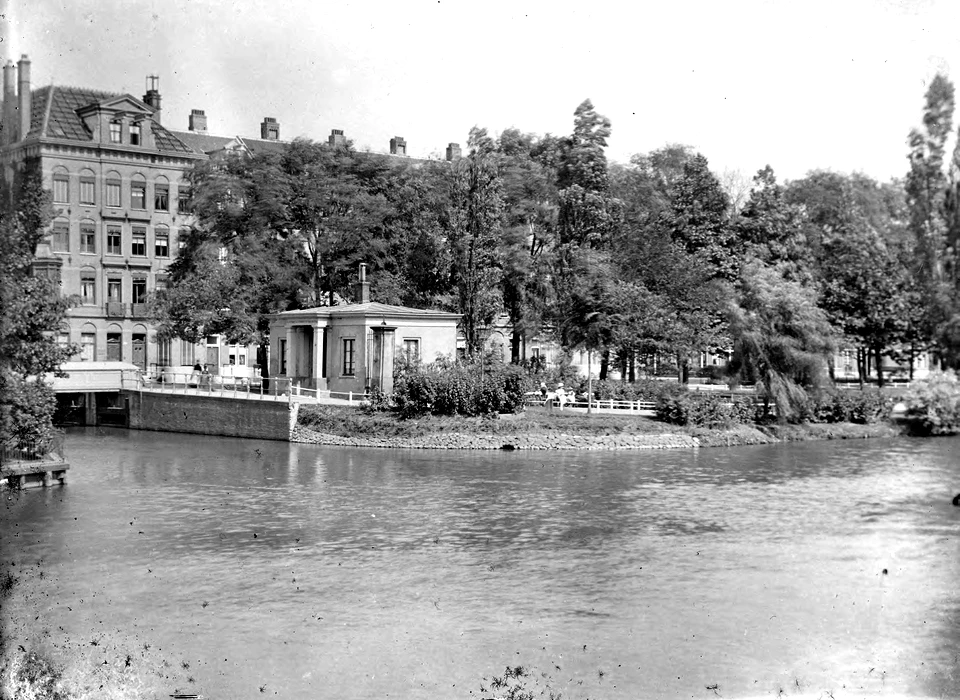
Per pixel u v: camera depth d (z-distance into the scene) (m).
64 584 28.38
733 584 28.98
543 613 26.23
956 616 26.12
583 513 38.94
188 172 82.00
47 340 42.78
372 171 84.25
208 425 68.81
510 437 59.62
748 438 64.19
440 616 25.89
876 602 27.30
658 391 70.81
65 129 87.19
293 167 80.38
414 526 36.28
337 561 31.12
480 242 72.69
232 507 39.66
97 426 75.38
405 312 66.25
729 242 84.75
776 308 68.31
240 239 77.69
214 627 24.94
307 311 68.12
